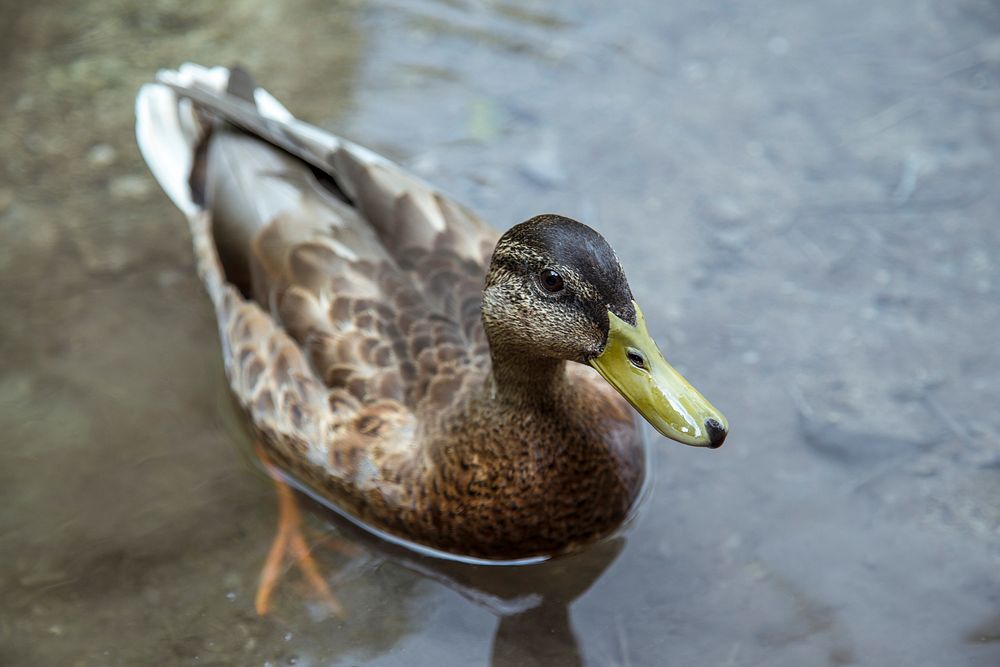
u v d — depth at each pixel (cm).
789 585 493
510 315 455
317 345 520
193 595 504
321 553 520
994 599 481
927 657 463
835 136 689
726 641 475
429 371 505
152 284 626
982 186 655
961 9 757
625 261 629
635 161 682
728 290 613
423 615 495
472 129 702
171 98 664
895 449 538
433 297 522
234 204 574
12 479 545
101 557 517
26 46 748
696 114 705
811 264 623
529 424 483
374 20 767
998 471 526
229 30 761
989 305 598
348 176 568
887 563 497
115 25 763
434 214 549
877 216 645
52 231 648
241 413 571
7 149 689
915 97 707
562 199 664
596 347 437
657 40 750
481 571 512
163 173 643
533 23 764
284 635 488
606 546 516
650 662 470
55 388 580
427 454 495
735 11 766
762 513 519
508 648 481
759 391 566
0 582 508
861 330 591
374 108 714
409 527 509
